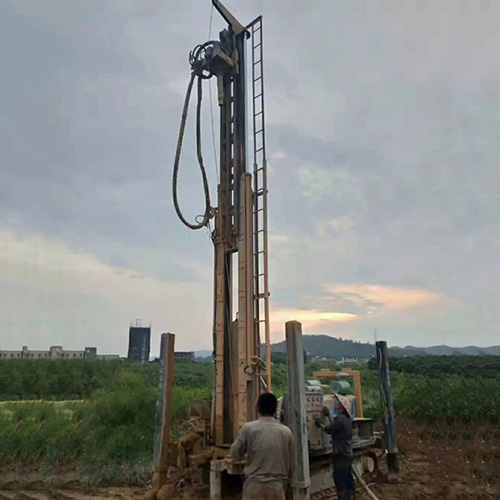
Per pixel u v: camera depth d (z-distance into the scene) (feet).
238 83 34.53
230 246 32.24
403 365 87.71
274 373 72.95
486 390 53.06
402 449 44.09
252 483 15.96
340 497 25.32
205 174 33.60
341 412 26.61
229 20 35.17
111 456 38.37
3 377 95.40
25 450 39.78
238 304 30.45
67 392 95.09
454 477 35.09
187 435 30.60
